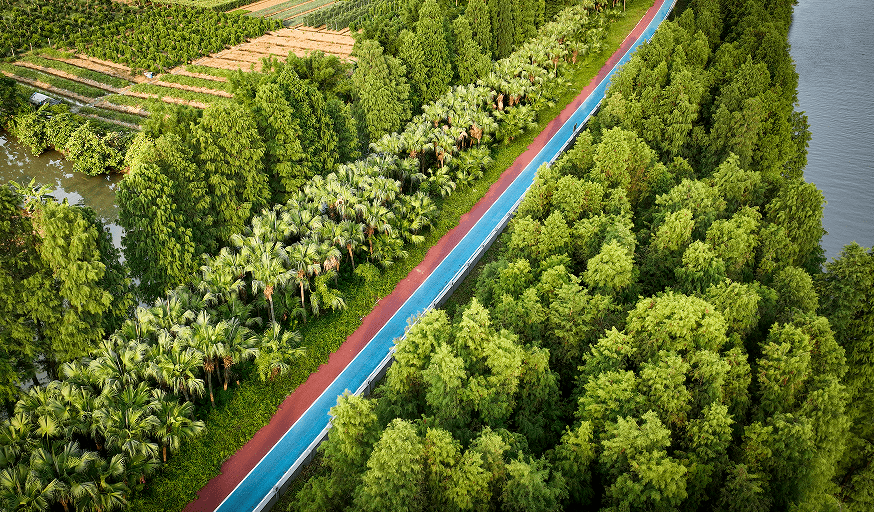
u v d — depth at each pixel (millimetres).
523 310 52469
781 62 90000
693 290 55625
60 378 53812
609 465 42500
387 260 69812
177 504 47250
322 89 90562
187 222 61312
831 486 45594
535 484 40094
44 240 50000
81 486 42250
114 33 134875
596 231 60688
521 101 100188
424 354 47469
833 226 86188
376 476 38812
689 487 42469
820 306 54156
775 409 46062
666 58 92812
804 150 85688
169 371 49594
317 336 62094
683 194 64000
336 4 151625
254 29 137375
